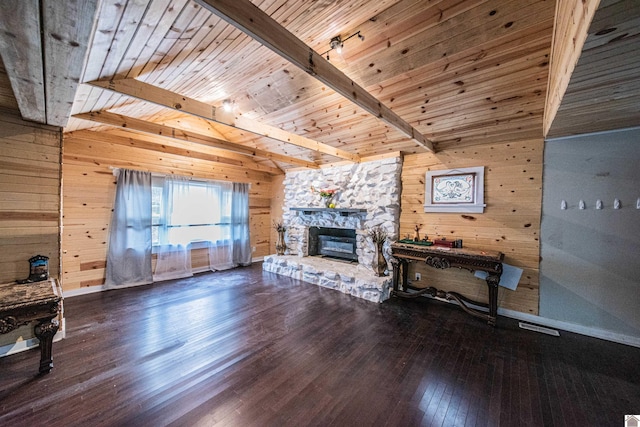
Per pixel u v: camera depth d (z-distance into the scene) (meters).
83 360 2.23
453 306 3.61
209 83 2.97
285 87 3.35
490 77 2.50
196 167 5.23
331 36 2.39
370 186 4.55
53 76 1.53
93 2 0.93
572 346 2.58
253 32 1.30
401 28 2.27
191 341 2.58
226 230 5.71
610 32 1.10
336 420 1.64
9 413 1.64
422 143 3.47
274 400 1.80
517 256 3.26
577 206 2.92
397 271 3.89
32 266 2.46
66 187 3.80
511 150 3.31
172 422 1.60
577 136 2.91
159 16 1.46
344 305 3.60
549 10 1.87
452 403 1.80
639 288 2.62
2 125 2.36
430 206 3.94
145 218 4.46
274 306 3.53
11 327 1.92
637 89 1.71
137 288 4.22
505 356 2.38
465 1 1.98
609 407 1.77
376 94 3.06
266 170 6.04
